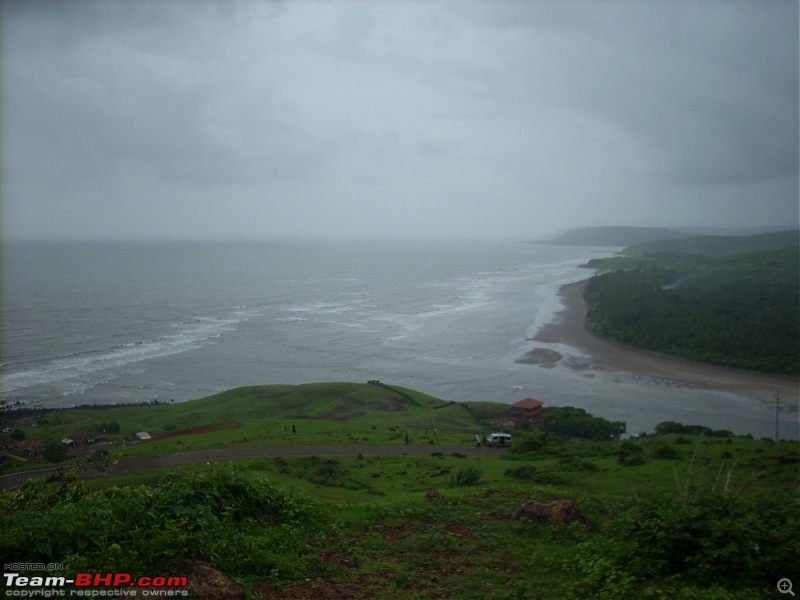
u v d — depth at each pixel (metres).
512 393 81.19
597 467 31.19
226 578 8.92
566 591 9.56
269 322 134.62
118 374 93.19
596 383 84.88
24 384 87.19
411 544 11.84
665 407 74.00
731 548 9.10
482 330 121.44
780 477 25.88
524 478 28.83
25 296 168.88
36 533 8.84
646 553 9.95
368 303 163.38
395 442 49.00
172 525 9.98
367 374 92.44
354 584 9.91
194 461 40.28
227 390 82.38
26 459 48.03
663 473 28.22
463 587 9.79
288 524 12.23
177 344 112.81
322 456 41.84
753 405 74.75
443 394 81.94
